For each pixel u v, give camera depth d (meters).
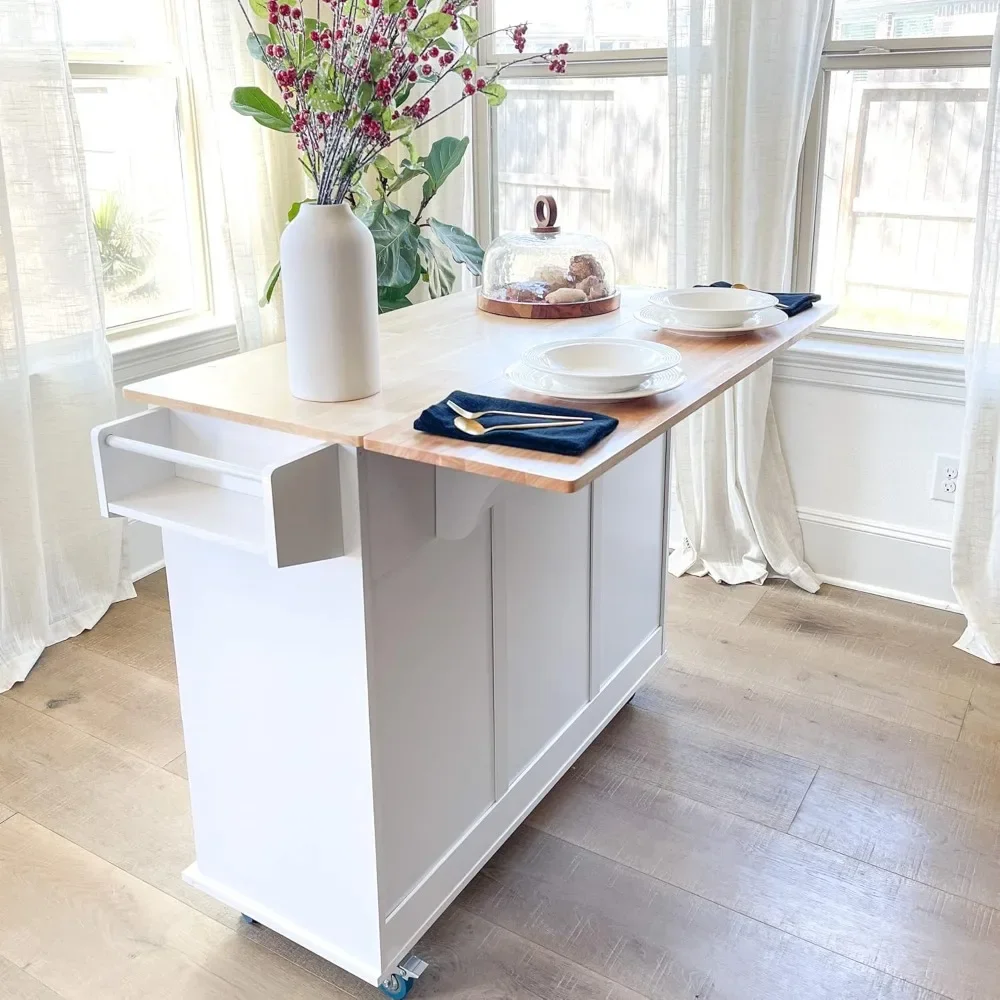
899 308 2.85
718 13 2.61
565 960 1.72
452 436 1.33
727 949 1.74
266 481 1.27
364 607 1.41
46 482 2.66
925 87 2.63
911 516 2.88
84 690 2.50
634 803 2.10
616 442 1.32
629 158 3.09
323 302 1.44
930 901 1.84
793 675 2.56
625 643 2.31
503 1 3.15
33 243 2.50
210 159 2.96
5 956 1.73
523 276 2.10
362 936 1.62
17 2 2.34
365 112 1.36
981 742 2.29
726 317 1.86
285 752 1.58
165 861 1.95
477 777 1.80
